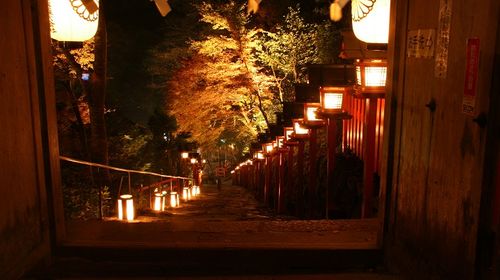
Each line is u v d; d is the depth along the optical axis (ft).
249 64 72.38
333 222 19.38
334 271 13.43
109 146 60.70
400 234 12.27
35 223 12.25
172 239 16.58
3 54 10.36
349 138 41.73
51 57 13.52
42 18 12.84
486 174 7.77
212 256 13.96
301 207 39.52
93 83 42.34
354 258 13.84
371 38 17.93
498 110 7.48
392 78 12.81
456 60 8.97
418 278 10.73
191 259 13.94
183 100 78.33
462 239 8.58
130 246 14.01
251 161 82.89
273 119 78.07
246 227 18.56
